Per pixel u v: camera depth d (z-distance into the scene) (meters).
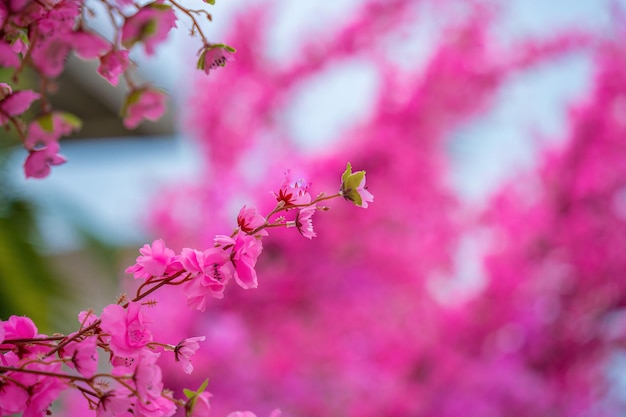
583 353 4.26
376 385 3.97
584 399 4.21
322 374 3.99
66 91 4.30
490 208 4.36
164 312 3.60
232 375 3.78
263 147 4.34
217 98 4.38
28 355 0.74
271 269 3.82
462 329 4.20
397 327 4.14
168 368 3.61
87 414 2.48
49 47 0.62
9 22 0.65
